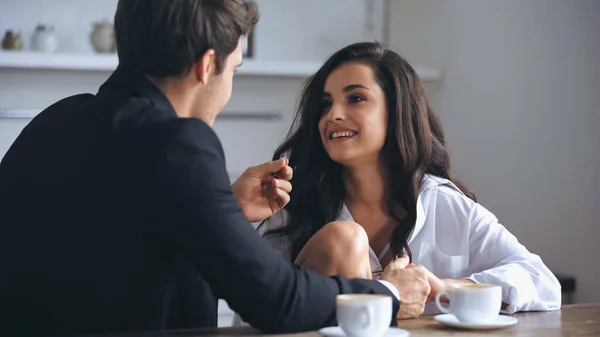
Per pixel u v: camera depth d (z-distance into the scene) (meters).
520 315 1.58
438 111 3.79
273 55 3.87
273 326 1.24
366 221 2.04
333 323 1.28
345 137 1.93
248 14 1.39
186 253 1.22
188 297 1.32
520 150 3.26
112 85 1.36
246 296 1.22
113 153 1.25
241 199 1.63
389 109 1.96
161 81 1.35
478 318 1.36
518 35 3.28
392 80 1.95
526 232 3.23
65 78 3.55
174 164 1.20
